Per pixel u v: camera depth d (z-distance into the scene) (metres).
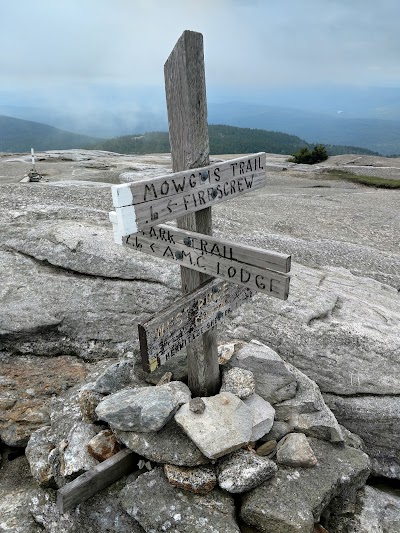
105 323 2.44
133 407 1.49
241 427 1.46
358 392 2.05
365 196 7.20
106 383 1.76
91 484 1.42
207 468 1.42
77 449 1.58
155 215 1.14
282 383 1.77
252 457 1.43
